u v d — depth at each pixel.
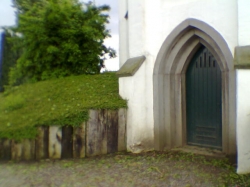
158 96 8.02
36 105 8.38
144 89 8.05
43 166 6.63
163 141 8.05
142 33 8.11
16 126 7.15
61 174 6.13
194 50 8.01
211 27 6.98
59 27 11.65
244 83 5.72
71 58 11.74
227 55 6.73
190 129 8.34
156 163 6.85
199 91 8.13
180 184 5.57
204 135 8.05
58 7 11.70
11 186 5.43
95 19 12.57
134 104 7.89
